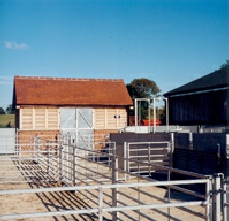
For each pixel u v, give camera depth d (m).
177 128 24.55
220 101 21.33
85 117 29.08
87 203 11.76
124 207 6.05
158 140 17.34
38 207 11.35
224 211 6.16
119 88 31.33
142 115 53.47
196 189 13.52
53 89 29.56
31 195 13.09
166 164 16.70
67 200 12.26
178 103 25.59
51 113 28.22
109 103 29.36
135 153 18.58
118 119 29.89
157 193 13.19
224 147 13.29
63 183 14.94
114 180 9.11
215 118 21.61
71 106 28.70
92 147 29.09
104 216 10.30
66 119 28.59
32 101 27.67
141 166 16.06
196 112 23.59
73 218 10.12
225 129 20.05
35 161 22.22
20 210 10.99
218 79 22.33
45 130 28.00
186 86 24.91
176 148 16.09
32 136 24.89
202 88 22.72
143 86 57.50
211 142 14.00
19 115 27.67
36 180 15.50
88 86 30.97
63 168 15.44
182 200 11.84
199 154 14.34
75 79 31.39
